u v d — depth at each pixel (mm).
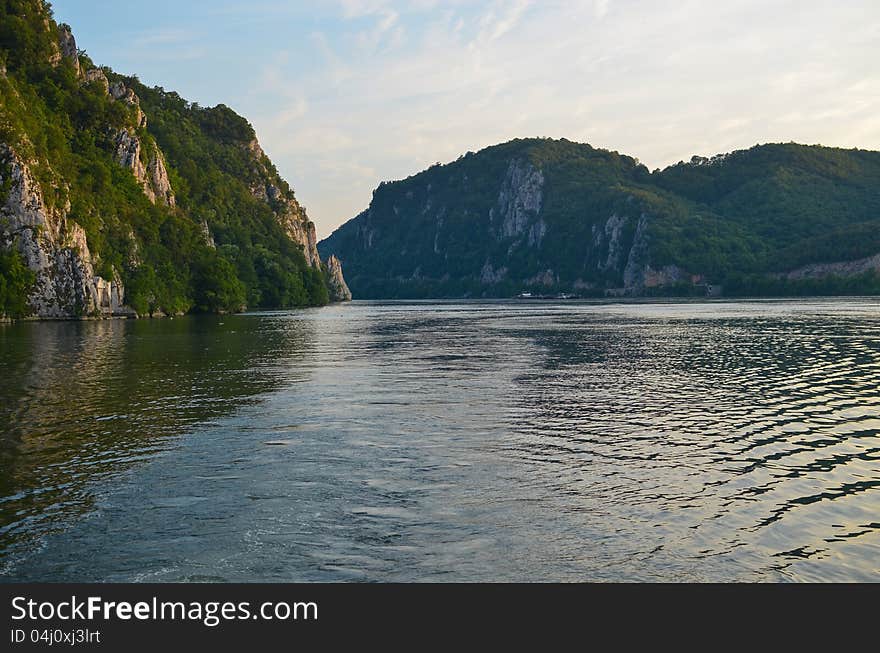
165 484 19266
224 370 44562
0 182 104438
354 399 33188
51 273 107875
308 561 14406
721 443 23938
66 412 29688
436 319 124062
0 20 141625
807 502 17641
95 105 148000
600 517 16578
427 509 17203
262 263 198500
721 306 163250
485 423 27391
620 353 55250
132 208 137125
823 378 39656
